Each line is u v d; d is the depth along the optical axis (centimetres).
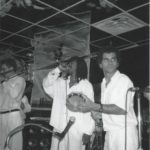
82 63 268
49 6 375
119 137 215
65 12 393
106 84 233
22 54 581
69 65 266
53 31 469
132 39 522
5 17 422
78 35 478
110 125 221
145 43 544
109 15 402
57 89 272
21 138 313
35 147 404
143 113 360
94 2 357
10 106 312
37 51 541
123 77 219
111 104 210
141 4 365
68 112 258
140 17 411
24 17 418
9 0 359
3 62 322
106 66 223
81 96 223
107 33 484
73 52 517
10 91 308
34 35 492
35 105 443
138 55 591
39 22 434
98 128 274
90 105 214
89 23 434
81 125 256
